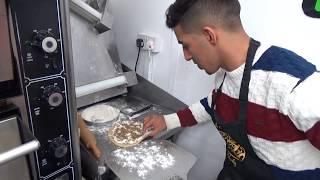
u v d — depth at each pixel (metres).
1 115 0.67
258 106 0.79
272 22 1.08
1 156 0.57
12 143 0.69
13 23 0.64
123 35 1.65
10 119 0.67
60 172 0.85
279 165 0.83
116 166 0.95
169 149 1.07
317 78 0.70
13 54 0.67
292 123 0.74
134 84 1.45
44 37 0.69
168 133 1.18
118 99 1.39
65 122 0.81
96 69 1.27
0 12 0.62
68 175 0.88
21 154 0.60
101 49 1.30
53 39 0.71
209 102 1.08
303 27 1.01
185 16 0.80
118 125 1.15
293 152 0.79
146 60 1.56
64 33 0.73
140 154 1.02
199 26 0.80
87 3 1.23
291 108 0.69
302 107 0.67
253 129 0.83
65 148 0.83
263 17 1.09
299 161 0.80
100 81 1.26
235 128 0.87
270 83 0.75
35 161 0.77
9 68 0.67
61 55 0.74
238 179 0.99
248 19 1.14
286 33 1.05
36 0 0.66
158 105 1.38
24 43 0.67
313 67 0.76
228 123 0.88
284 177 0.84
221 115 0.95
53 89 0.75
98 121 1.15
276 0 1.04
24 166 0.74
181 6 0.80
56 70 0.74
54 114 0.78
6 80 0.67
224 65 0.85
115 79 1.30
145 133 1.10
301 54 1.04
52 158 0.81
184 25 0.82
